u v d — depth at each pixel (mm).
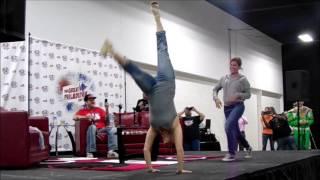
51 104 7680
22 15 2988
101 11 8875
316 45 17844
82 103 8258
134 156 5734
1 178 3766
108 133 6797
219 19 13469
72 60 8133
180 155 3867
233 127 5379
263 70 16688
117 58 3633
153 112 3793
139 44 9922
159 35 3859
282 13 13930
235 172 3822
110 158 6559
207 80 12703
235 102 5359
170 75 3791
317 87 17562
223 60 13602
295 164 5227
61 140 7824
